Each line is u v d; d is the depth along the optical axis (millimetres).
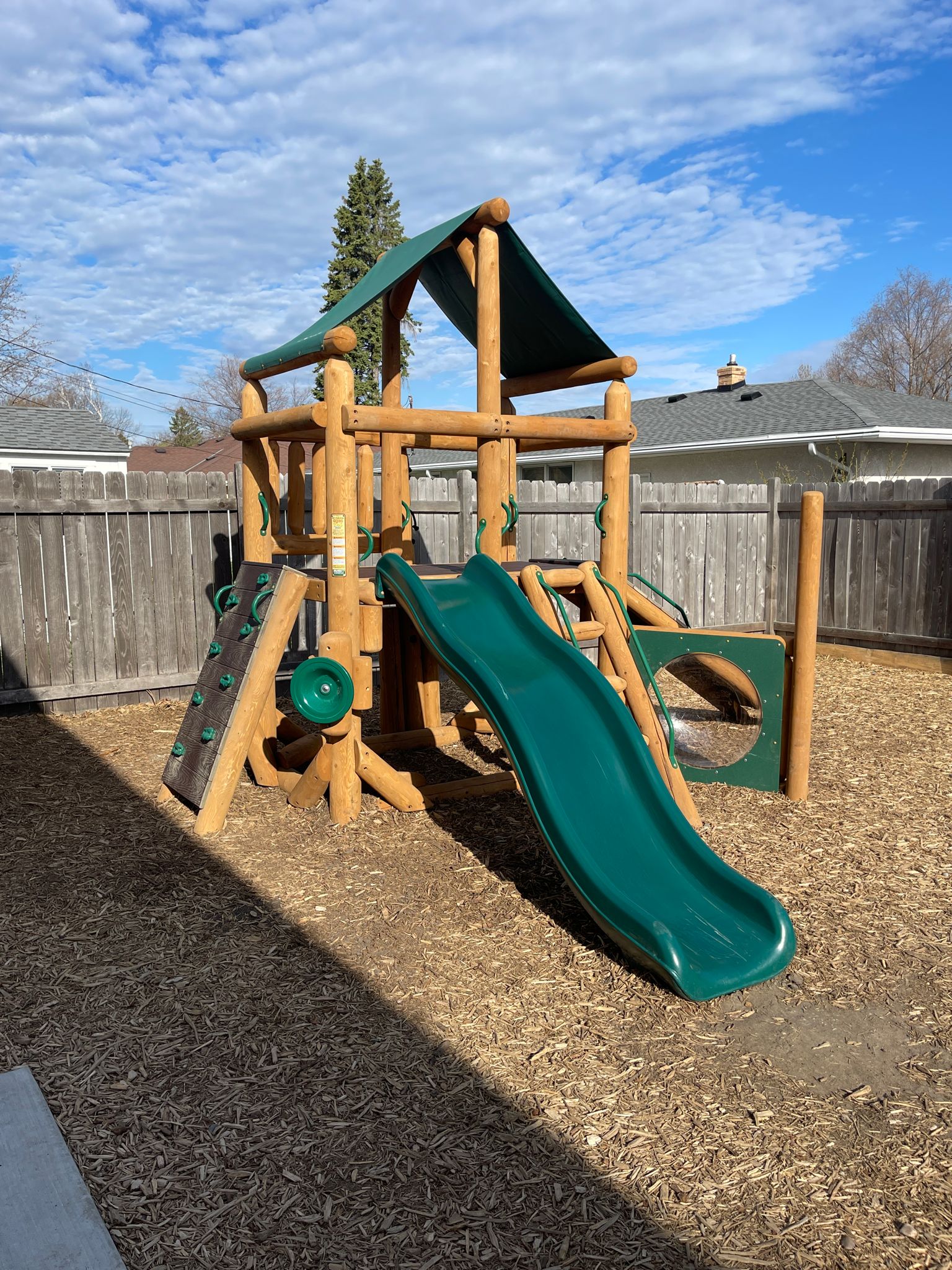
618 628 5242
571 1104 2533
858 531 10523
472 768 5996
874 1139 2402
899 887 4062
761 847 4543
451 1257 1993
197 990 3119
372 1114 2475
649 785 3877
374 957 3373
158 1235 2045
